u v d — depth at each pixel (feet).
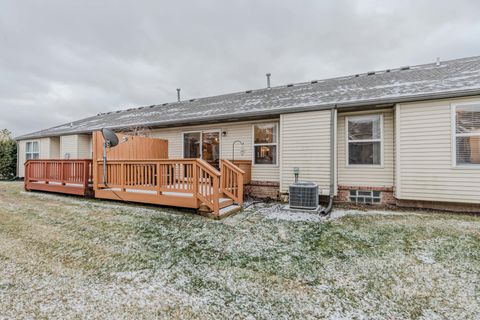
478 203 16.14
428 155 17.33
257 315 6.67
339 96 22.04
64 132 38.22
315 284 8.29
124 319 6.43
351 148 20.98
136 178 19.56
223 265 9.70
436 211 17.57
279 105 23.63
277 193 23.53
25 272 8.93
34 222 15.24
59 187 24.97
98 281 8.38
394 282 8.32
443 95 16.35
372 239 12.22
